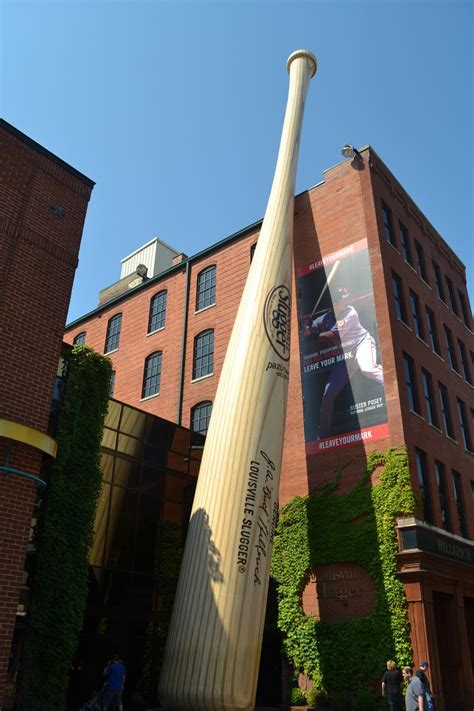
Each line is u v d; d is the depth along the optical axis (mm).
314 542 19938
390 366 20625
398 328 21953
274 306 18312
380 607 17578
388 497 18781
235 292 28422
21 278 13711
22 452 12414
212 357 27906
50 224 14898
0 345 12742
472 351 30531
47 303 14070
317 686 18047
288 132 23000
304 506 20703
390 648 16922
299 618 19312
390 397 20203
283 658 19188
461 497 23422
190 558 14828
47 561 13820
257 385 16703
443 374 25328
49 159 15508
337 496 20078
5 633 11289
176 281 32406
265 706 19359
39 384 13250
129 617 18062
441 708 15664
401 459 19031
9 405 12500
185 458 21891
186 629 13859
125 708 16672
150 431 20734
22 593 13531
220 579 14141
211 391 26984
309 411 22172
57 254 14758
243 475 15414
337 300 23234
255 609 14242
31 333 13461
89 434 15562
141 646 18297
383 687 15031
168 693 13477
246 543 14688
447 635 18859
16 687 12836
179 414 27875
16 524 11945
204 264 31000
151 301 33594
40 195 14945
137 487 19656
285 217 20438
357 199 24453
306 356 23188
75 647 13727
